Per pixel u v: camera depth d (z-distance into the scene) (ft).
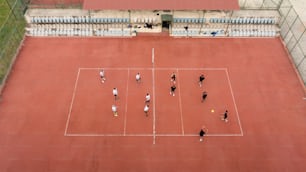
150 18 112.88
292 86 92.38
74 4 117.70
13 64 96.17
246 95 89.30
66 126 79.41
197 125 80.59
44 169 70.13
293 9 118.83
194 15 114.01
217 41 109.29
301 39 109.29
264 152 74.84
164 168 70.85
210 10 111.04
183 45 107.34
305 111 85.10
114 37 109.60
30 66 96.07
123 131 78.69
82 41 107.24
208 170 70.74
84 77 93.50
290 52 103.45
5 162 71.10
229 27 112.06
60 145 75.15
